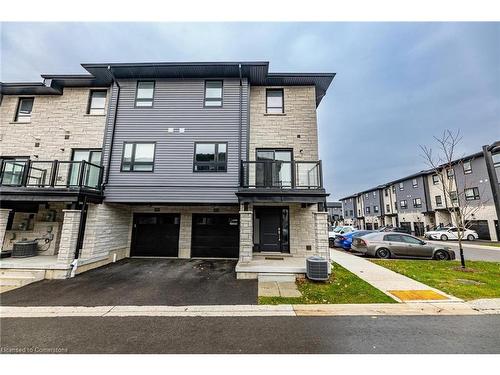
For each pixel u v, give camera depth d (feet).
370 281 23.70
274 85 37.24
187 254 36.63
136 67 33.37
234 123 33.96
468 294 19.54
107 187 32.53
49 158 35.86
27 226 33.81
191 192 32.45
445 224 89.56
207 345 11.80
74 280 24.54
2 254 29.22
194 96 34.88
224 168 32.86
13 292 20.77
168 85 35.29
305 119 36.14
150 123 34.27
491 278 24.76
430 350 11.29
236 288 21.89
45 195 28.07
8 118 37.22
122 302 18.28
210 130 33.91
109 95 36.81
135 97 35.06
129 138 33.91
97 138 36.01
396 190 117.39
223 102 34.58
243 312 16.25
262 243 35.35
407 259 37.45
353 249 41.32
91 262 29.22
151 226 37.96
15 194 28.22
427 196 96.58
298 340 12.26
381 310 16.46
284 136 35.73
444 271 28.04
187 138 33.78
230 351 11.22
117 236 34.81
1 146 36.40
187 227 37.35
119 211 35.35
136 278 25.29
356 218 165.58
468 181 79.00
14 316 15.60
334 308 16.90
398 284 22.58
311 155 35.24
